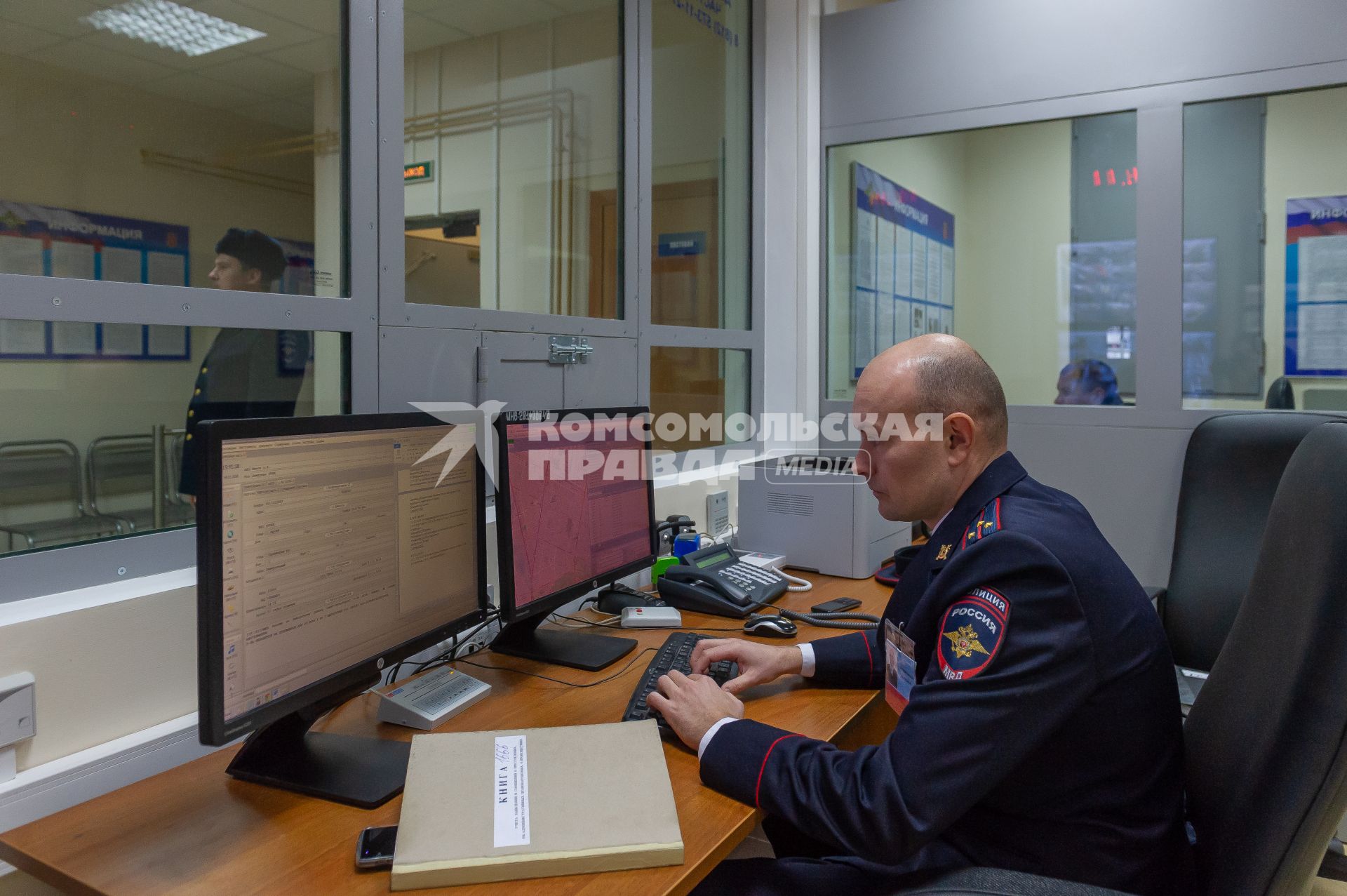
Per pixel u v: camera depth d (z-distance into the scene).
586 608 1.83
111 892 0.79
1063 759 0.94
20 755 1.00
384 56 1.52
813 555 2.16
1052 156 2.56
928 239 2.76
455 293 1.93
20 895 0.99
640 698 1.23
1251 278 2.30
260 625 0.92
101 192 1.52
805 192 2.83
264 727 1.00
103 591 1.14
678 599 1.84
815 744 0.99
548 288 2.28
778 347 2.91
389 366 1.55
